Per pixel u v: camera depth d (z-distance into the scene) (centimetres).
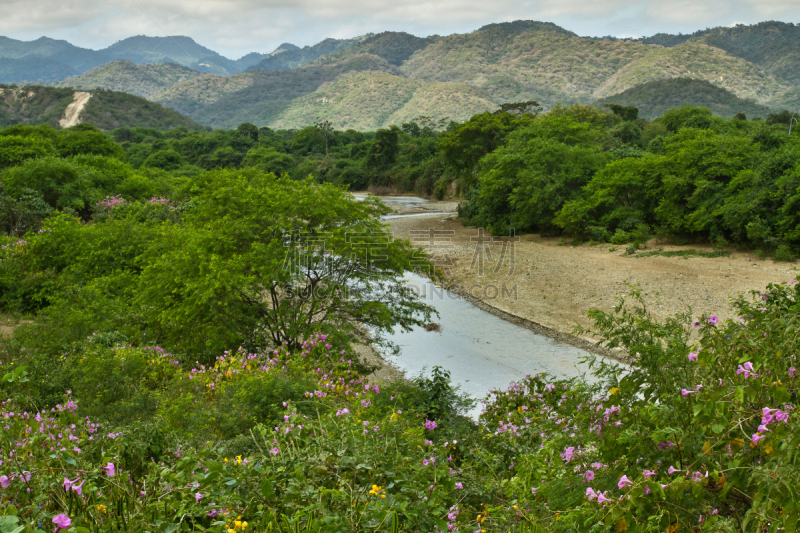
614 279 1952
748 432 267
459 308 1838
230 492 316
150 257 1344
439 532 278
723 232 2241
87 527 245
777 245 1977
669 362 326
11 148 3509
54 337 1027
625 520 241
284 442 406
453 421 730
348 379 870
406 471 342
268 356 1035
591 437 355
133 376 827
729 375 296
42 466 298
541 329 1586
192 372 866
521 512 312
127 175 3409
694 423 267
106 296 1391
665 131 5350
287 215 1184
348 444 363
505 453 518
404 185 7012
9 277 1550
